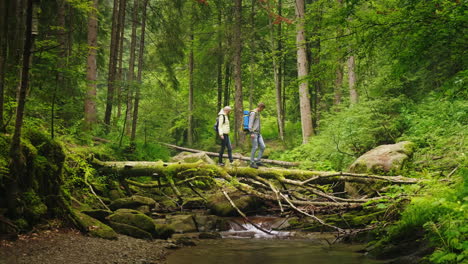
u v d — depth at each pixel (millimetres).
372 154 10273
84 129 12062
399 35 5609
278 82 22094
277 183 11859
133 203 9523
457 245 4004
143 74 19484
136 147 13102
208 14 20141
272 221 9188
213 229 8734
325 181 9914
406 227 5719
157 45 17359
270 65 23422
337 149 12773
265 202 10625
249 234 8328
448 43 5551
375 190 8953
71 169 8961
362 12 5719
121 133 13203
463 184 5246
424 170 8375
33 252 5172
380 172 9648
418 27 5359
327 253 6332
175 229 8430
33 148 6457
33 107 8336
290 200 9180
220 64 23578
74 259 5164
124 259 5555
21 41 6863
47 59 8797
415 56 5633
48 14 12586
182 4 17625
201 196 10906
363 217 7910
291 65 24000
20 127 5848
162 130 14688
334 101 20844
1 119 6320
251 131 10812
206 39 22641
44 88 8625
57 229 6449
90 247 5863
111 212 8352
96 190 9883
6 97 7234
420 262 4672
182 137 26953
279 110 21750
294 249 6738
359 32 5797
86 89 10766
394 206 7176
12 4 6480
